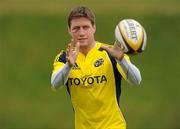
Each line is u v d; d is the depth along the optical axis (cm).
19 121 6303
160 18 8812
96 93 2070
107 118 2080
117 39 2000
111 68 2067
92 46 2088
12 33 8544
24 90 7100
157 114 6372
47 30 8631
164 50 8138
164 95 6912
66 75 2031
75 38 2069
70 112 6369
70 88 2102
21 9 9225
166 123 6206
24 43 8281
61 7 9275
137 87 6875
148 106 6506
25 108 6581
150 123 6166
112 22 8662
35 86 7181
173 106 6575
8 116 6419
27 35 8500
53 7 9275
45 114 6397
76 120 2122
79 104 2097
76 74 2075
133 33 1992
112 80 2073
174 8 9169
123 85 6869
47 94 6888
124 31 1994
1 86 7231
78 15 2050
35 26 8744
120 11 9006
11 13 9088
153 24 8675
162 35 8456
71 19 2064
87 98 2078
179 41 8331
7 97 6925
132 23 2017
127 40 1983
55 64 2105
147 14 8925
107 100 2075
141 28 2016
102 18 8738
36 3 9500
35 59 7906
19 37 8444
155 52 8069
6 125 6281
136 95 6731
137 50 1994
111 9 9056
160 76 7488
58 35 8494
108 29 8494
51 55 8006
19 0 9631
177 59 7938
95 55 2075
